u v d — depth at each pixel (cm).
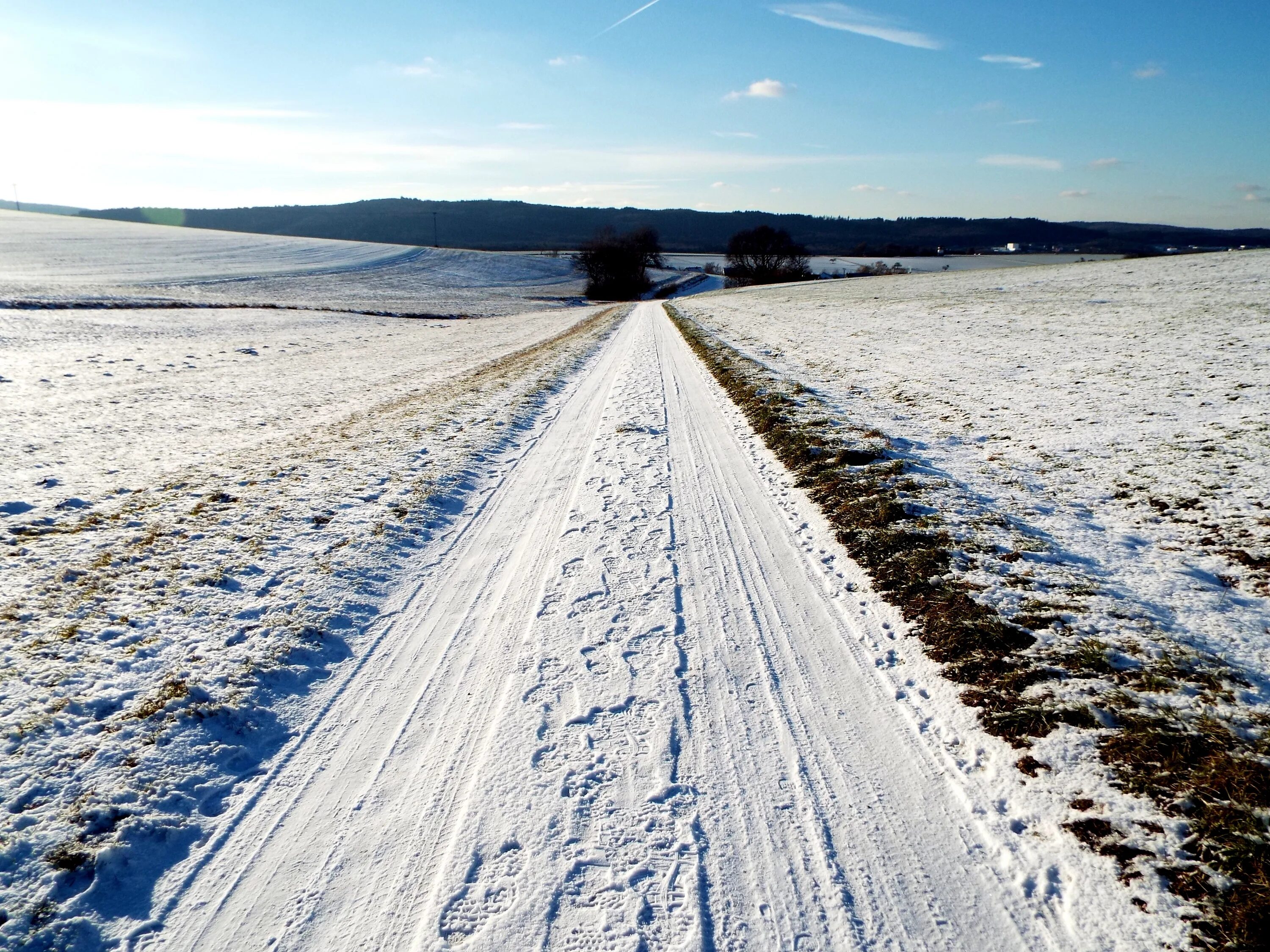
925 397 1311
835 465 918
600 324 4059
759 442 1112
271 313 4019
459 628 563
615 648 523
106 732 418
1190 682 415
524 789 379
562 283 9469
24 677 470
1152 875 303
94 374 1859
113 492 884
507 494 916
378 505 841
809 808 363
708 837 345
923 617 541
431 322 4394
